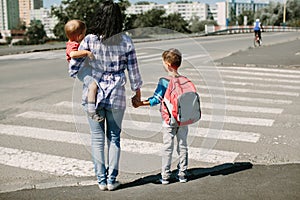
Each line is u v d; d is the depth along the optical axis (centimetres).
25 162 554
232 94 1014
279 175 487
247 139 645
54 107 871
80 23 437
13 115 806
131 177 488
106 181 456
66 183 477
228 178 480
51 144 627
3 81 1241
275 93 1031
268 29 6397
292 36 4359
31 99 959
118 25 422
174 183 469
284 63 1600
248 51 2172
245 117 785
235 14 10731
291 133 680
